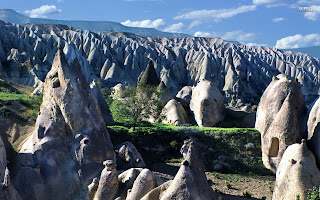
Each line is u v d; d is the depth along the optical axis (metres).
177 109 55.12
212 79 164.38
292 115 41.53
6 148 36.50
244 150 46.41
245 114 58.59
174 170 41.78
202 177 25.16
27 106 45.53
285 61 197.50
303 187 29.31
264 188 38.28
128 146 40.62
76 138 34.41
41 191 31.62
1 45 129.12
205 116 54.09
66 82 35.62
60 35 174.12
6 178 27.80
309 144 40.12
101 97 49.16
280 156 42.12
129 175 30.69
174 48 193.62
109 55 162.25
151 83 69.19
